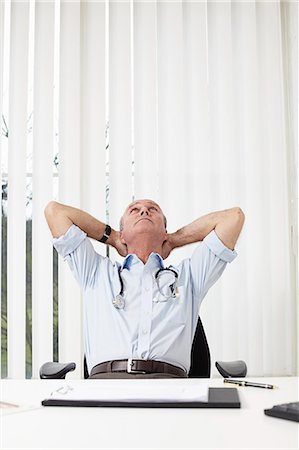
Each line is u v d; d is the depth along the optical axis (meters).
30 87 3.24
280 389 1.36
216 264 2.42
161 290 2.31
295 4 3.33
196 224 2.54
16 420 1.03
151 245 2.47
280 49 3.35
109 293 2.33
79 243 2.42
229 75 3.31
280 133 3.32
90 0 3.27
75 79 3.22
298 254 3.28
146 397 1.14
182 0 3.31
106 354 2.26
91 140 3.23
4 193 3.20
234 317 3.19
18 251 3.15
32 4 3.24
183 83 3.29
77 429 0.97
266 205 3.29
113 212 3.21
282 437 0.90
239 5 3.35
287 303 3.25
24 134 3.19
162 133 3.26
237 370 2.17
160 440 0.90
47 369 2.19
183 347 2.29
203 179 3.26
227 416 1.05
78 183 3.19
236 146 3.29
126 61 3.26
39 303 3.14
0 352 3.13
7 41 3.22
